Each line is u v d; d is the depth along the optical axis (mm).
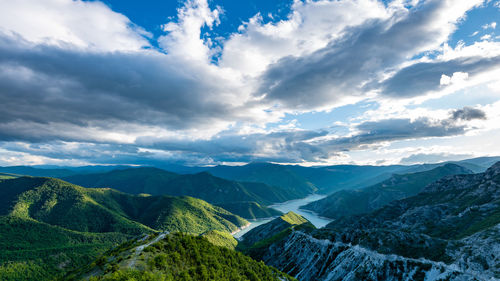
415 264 124875
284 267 187750
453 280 106875
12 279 196750
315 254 178750
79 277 59219
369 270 135125
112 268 57188
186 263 71500
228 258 92500
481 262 105125
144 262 62500
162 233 89062
